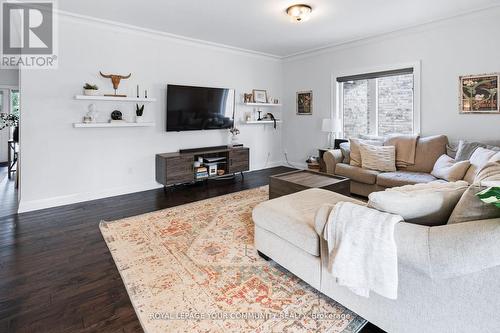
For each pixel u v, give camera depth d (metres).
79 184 3.95
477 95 3.70
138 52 4.32
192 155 4.65
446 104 3.98
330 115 5.48
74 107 3.83
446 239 1.21
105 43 4.01
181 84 4.84
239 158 5.30
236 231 2.91
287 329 1.59
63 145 3.79
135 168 4.46
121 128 4.28
